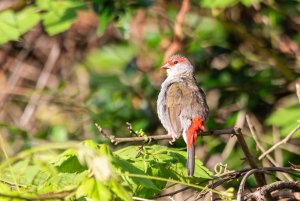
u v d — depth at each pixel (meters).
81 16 16.28
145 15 15.56
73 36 16.36
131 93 14.59
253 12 14.61
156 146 7.92
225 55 14.76
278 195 8.00
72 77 16.31
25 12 11.64
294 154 12.92
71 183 6.64
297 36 14.09
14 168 7.27
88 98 14.91
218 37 14.92
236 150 13.19
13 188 6.89
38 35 16.47
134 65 15.38
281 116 12.13
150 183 6.62
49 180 6.61
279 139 12.49
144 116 14.27
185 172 7.62
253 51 14.80
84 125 14.58
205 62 14.72
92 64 16.11
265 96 13.71
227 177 8.04
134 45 15.56
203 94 10.31
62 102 15.02
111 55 15.99
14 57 16.50
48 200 5.84
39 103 15.37
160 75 14.59
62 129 14.43
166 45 15.02
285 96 13.98
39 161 5.68
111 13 12.10
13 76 16.28
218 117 14.03
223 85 13.81
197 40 14.34
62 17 11.52
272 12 14.18
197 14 14.14
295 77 13.81
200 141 13.20
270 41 14.82
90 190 5.70
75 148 5.51
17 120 15.97
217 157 13.51
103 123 12.96
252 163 8.31
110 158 6.36
